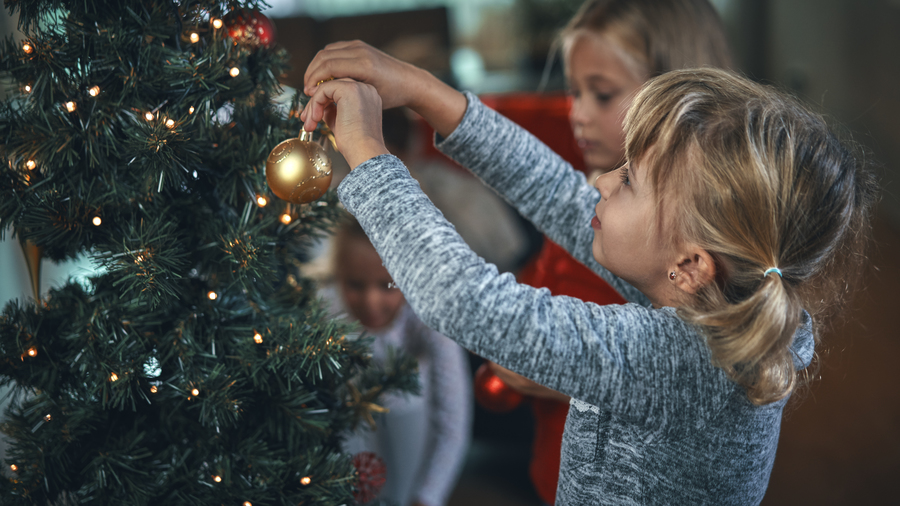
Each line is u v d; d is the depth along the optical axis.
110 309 0.98
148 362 0.99
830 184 0.99
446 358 1.79
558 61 5.20
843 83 5.24
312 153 0.97
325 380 1.10
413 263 0.95
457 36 8.10
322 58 1.07
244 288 1.00
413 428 1.80
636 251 1.02
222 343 1.02
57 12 0.97
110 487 0.97
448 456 1.78
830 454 2.76
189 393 0.98
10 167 0.96
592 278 1.46
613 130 1.50
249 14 1.04
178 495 0.98
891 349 3.38
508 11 8.03
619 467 1.01
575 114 1.55
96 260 0.96
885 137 4.53
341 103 1.01
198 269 1.04
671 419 0.96
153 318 1.00
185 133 0.95
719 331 0.95
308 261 1.25
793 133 0.98
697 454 0.98
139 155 0.93
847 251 1.07
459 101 1.15
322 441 1.09
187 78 0.95
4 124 0.94
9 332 0.97
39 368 0.97
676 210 1.00
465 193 2.48
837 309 1.11
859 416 2.98
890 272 3.93
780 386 0.96
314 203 1.09
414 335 1.80
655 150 1.00
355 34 5.90
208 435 1.02
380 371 1.20
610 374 0.95
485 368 1.42
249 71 1.02
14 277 1.34
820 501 2.50
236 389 1.00
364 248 1.60
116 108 0.95
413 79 1.12
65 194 0.95
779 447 2.83
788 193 0.96
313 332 1.02
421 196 0.98
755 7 6.95
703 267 1.00
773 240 0.97
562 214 1.20
